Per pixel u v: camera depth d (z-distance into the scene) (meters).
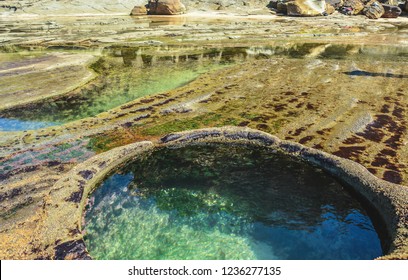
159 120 9.50
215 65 15.08
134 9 32.09
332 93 11.40
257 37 21.92
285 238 5.55
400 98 10.89
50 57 16.25
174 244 5.43
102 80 13.07
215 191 6.66
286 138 8.41
